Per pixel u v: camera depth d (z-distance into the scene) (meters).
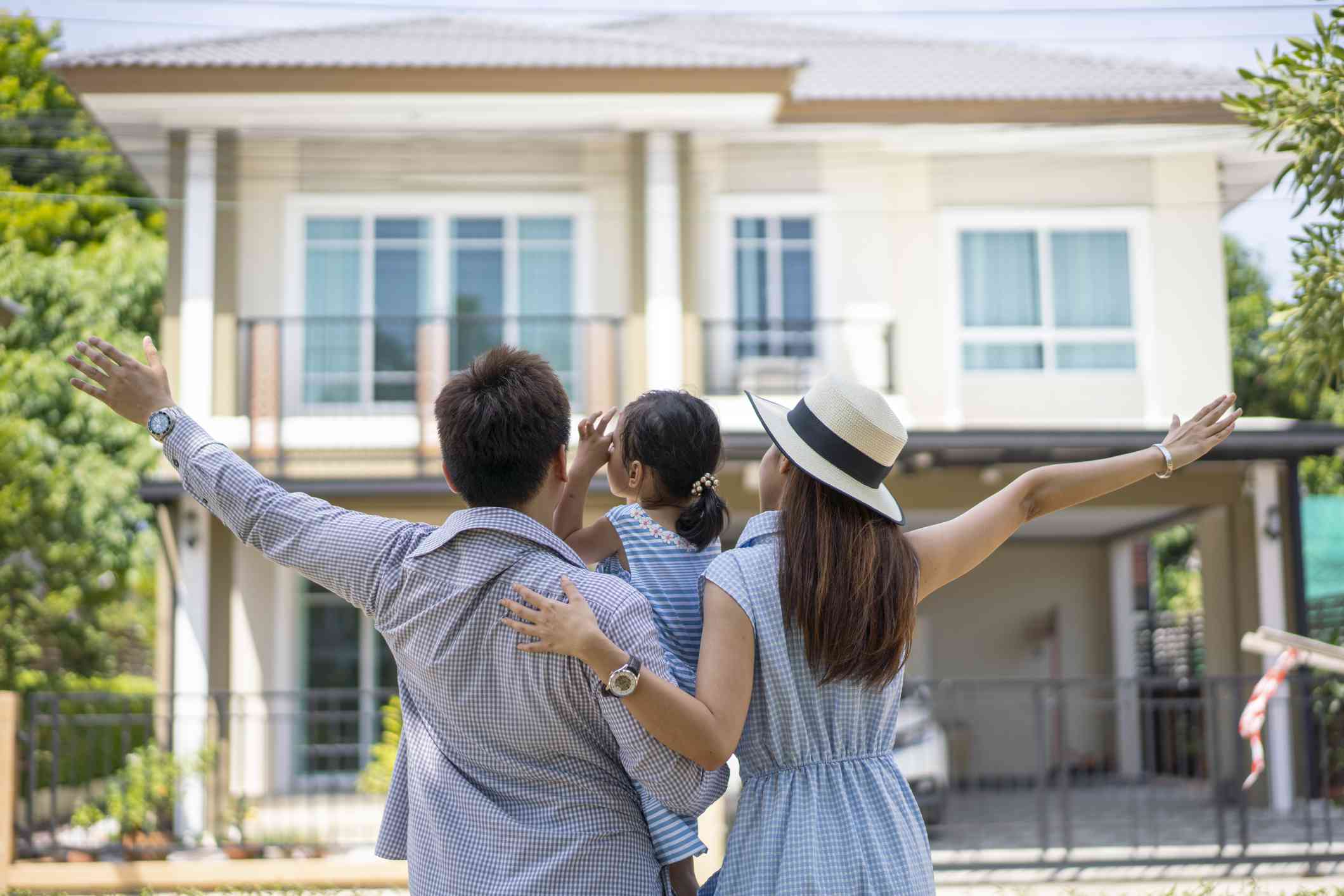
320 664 10.55
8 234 13.63
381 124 10.73
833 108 10.66
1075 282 11.13
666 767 1.80
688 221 10.79
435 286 10.83
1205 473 10.69
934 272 11.05
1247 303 17.89
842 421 2.05
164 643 9.95
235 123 10.62
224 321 10.49
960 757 12.35
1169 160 11.18
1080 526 12.62
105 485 11.76
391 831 2.09
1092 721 13.40
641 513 2.18
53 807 7.27
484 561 1.89
